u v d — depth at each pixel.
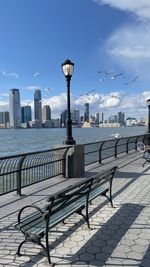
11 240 5.28
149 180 10.34
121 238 5.34
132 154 19.09
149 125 25.81
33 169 9.62
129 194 8.37
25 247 4.97
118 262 4.46
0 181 10.07
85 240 5.25
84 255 4.69
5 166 8.10
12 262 4.48
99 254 4.72
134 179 10.50
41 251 4.82
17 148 38.12
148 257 4.62
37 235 4.28
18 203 7.53
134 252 4.79
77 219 6.30
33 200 7.80
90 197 6.15
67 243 5.13
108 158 16.80
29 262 4.47
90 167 13.37
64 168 10.91
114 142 18.78
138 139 23.14
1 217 6.46
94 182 5.78
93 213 6.71
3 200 7.82
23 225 4.54
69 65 11.01
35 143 49.88
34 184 9.67
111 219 6.31
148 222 6.13
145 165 13.99
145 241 5.20
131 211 6.84
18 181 8.30
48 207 4.36
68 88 11.19
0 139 67.25
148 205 7.30
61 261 4.50
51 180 10.41
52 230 5.70
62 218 4.89
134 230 5.70
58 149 10.02
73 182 10.07
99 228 5.82
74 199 5.21
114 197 8.04
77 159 10.98
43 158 9.97
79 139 47.25
